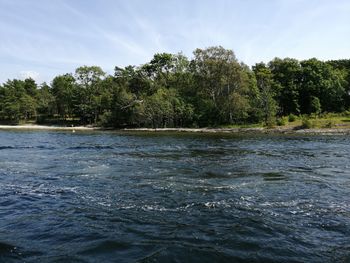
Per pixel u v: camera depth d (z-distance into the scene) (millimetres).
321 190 18641
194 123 96500
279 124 82750
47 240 11797
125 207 15453
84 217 14133
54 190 18703
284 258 10352
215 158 31828
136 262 10078
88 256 10547
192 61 104250
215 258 10344
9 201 16562
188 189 18781
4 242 11570
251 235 12078
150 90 121562
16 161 29766
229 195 17453
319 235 12102
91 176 22656
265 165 27422
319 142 50156
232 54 93625
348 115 88000
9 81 161625
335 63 121438
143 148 41656
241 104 87062
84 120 125562
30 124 128625
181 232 12375
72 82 141750
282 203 16000
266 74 103062
